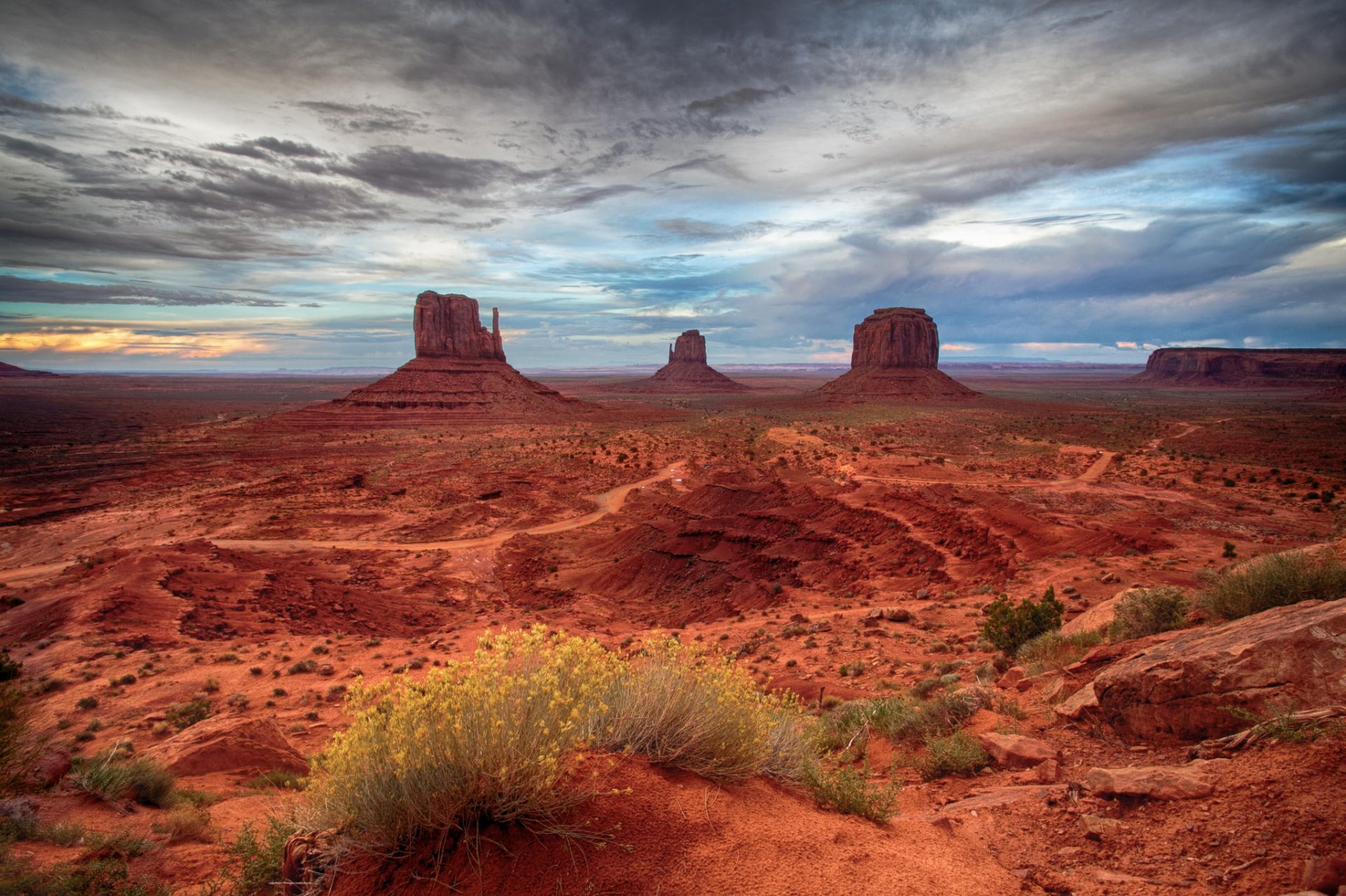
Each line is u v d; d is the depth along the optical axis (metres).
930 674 16.48
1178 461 83.12
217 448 135.62
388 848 3.72
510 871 3.46
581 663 4.66
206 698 21.81
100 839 6.15
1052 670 11.37
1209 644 7.07
